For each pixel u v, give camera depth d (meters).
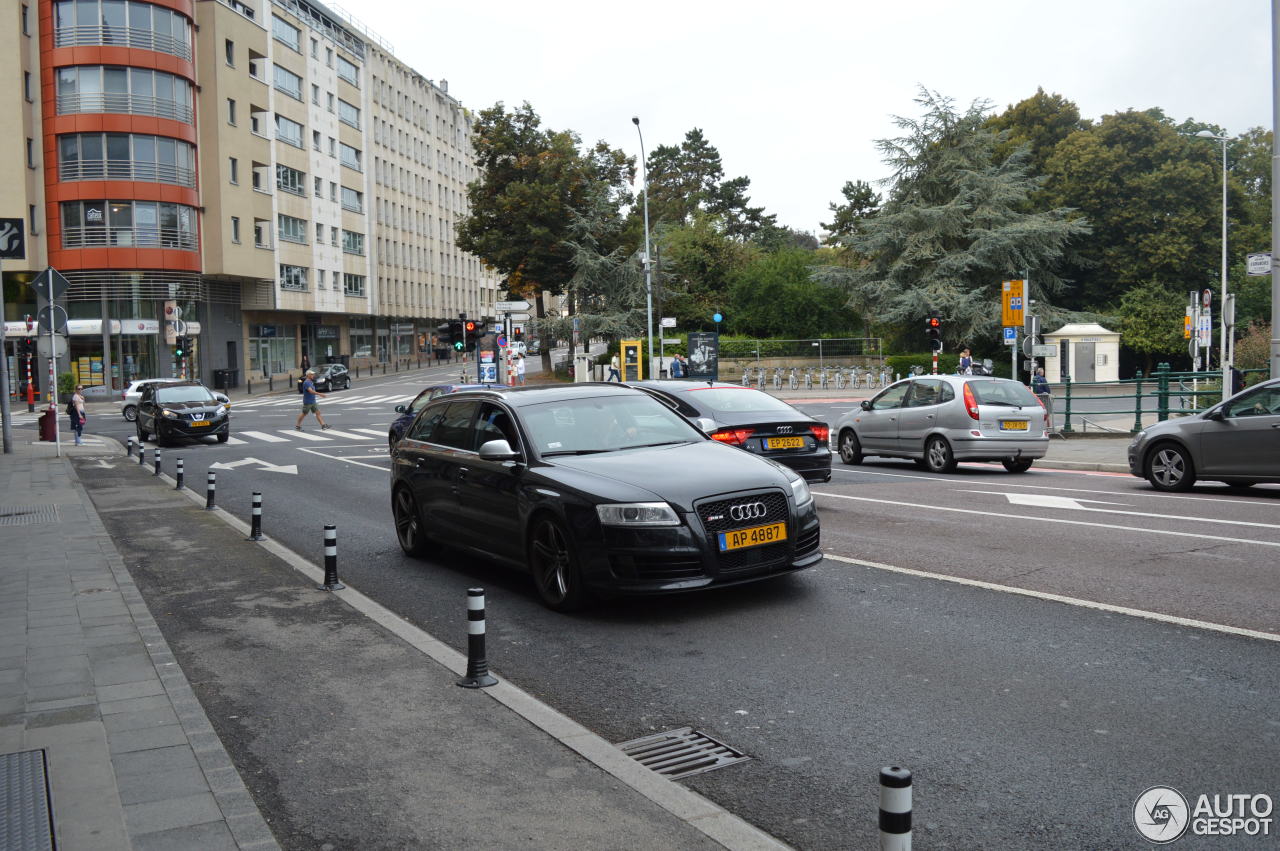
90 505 14.34
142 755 4.62
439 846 3.77
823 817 4.02
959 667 5.79
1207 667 5.60
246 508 14.23
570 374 60.12
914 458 17.02
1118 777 4.25
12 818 3.96
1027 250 48.88
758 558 7.13
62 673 5.97
